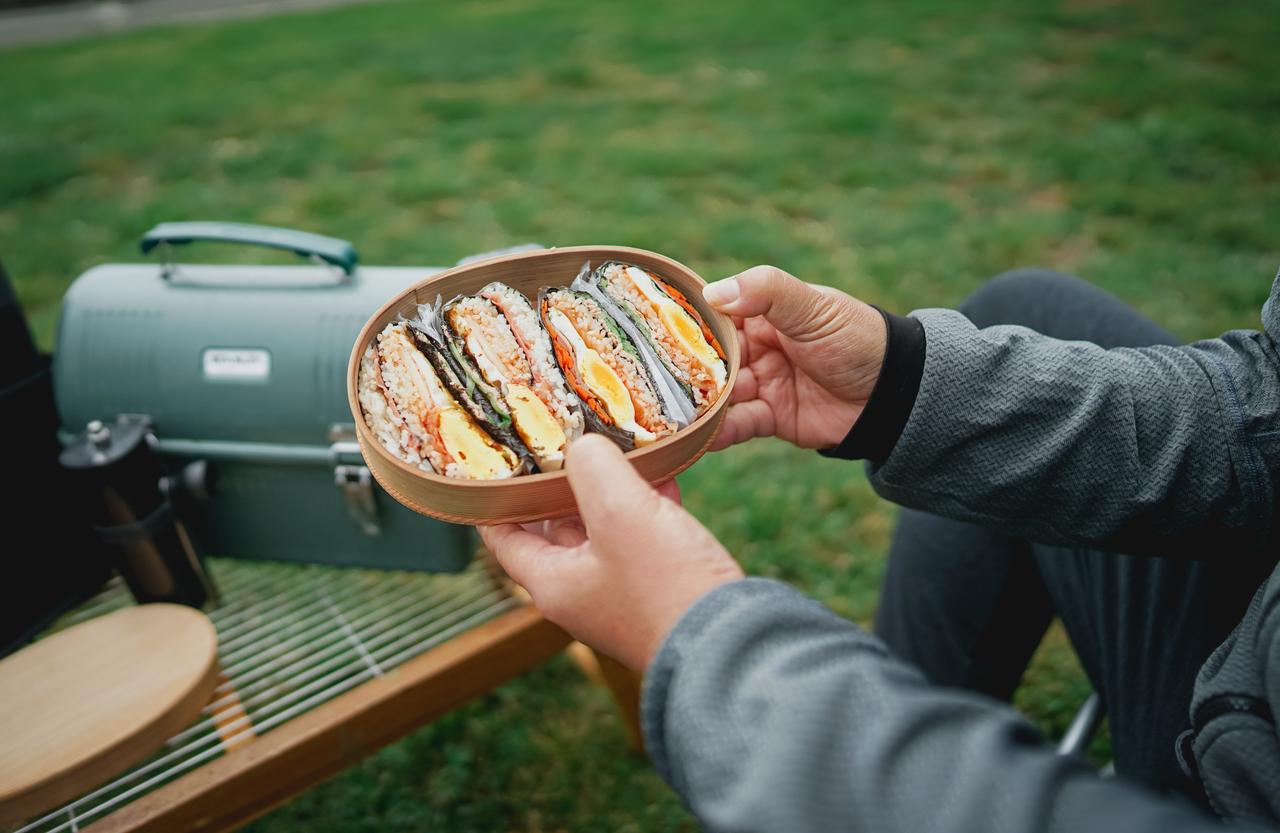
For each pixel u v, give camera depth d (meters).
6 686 1.33
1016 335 1.04
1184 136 4.52
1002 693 1.47
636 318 1.15
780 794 0.53
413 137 5.13
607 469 0.74
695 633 0.64
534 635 1.53
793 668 0.60
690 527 0.72
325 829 1.81
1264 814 0.72
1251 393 0.97
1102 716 1.43
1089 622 1.21
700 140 4.82
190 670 1.35
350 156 4.89
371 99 5.85
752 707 0.58
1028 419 1.00
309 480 1.62
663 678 0.64
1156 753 1.06
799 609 0.64
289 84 6.28
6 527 1.53
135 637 1.42
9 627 1.55
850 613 2.20
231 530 1.71
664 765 0.64
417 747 1.97
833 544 2.39
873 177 4.29
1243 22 6.45
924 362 1.02
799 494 2.51
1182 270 3.37
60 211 4.34
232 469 1.62
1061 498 1.02
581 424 1.09
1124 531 1.01
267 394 1.53
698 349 1.13
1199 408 0.97
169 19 11.91
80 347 1.56
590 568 0.76
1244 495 0.97
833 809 0.53
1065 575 1.25
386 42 7.39
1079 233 3.72
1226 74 5.40
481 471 1.03
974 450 1.03
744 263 3.56
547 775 1.91
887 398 1.03
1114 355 1.03
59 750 1.23
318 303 1.53
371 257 3.69
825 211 3.97
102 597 1.71
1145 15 6.72
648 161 4.55
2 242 4.00
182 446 1.59
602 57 6.51
